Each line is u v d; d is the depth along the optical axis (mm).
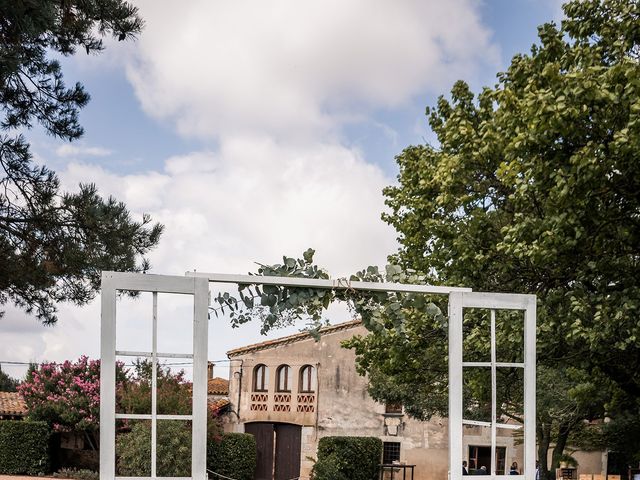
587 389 14672
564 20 11242
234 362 31594
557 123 9047
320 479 26484
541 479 20969
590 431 25062
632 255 10914
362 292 6828
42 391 25656
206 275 6355
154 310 6238
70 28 13344
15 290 14523
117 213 13727
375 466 28562
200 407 6211
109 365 6070
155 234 14148
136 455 19672
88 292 14422
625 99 8953
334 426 30141
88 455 26188
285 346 31125
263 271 6629
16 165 13719
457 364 6785
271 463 30547
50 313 14836
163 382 21703
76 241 13750
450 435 6719
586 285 10938
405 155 16266
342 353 30609
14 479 21453
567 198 9227
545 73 9414
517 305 6961
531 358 6934
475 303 6871
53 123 14336
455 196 13258
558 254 10211
